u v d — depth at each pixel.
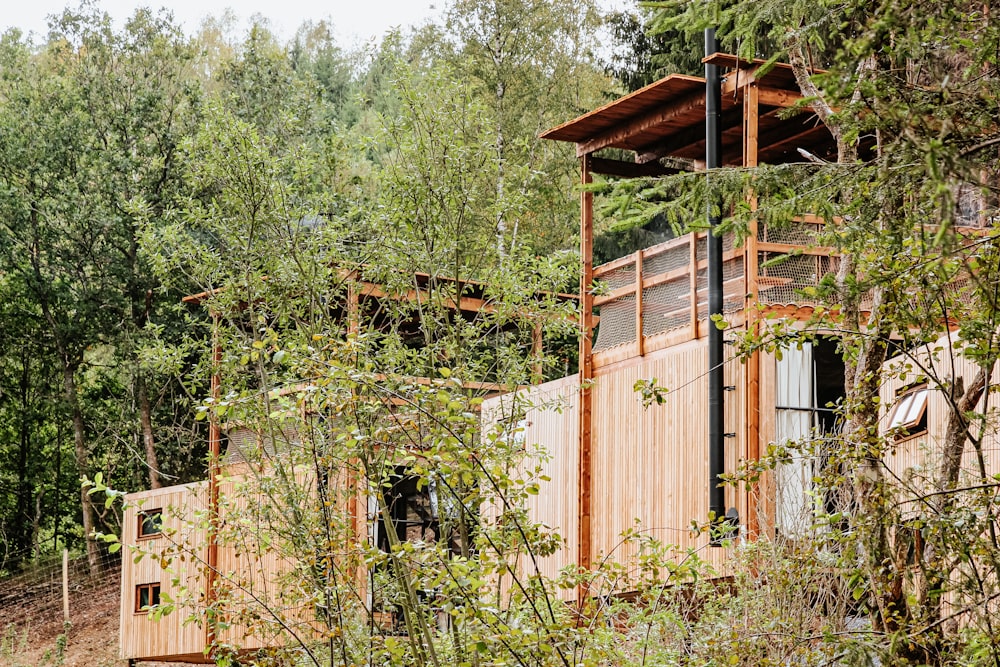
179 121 30.17
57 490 32.38
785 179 5.22
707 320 11.95
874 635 4.97
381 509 7.79
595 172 14.62
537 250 22.80
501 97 26.86
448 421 5.84
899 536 5.12
